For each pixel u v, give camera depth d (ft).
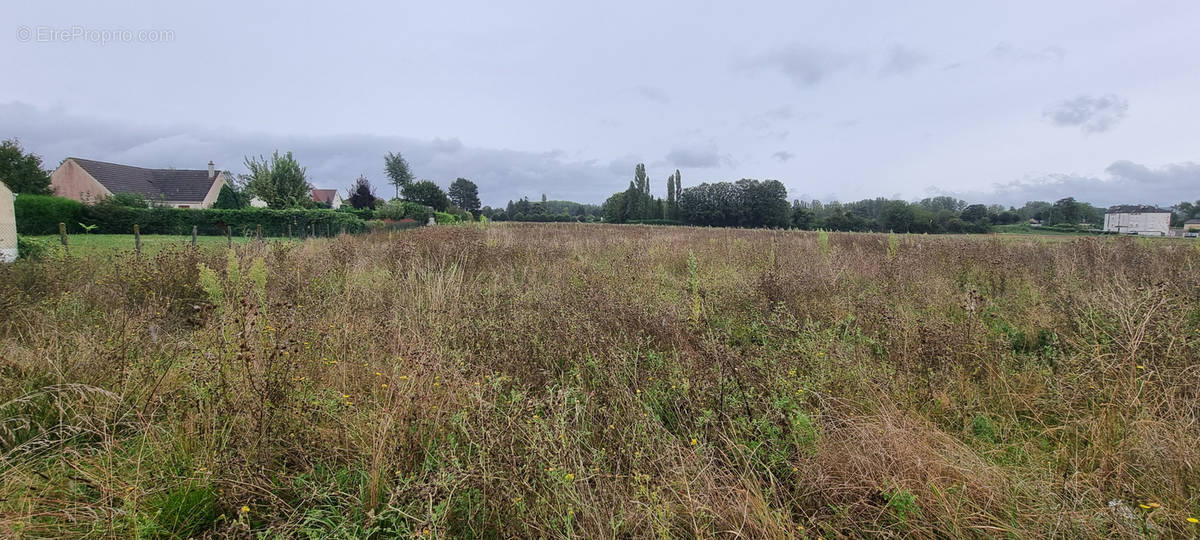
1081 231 151.43
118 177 119.65
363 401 8.48
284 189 108.17
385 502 6.48
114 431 7.60
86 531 5.80
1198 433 7.20
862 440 7.17
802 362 10.35
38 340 10.12
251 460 6.80
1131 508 6.11
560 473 6.08
